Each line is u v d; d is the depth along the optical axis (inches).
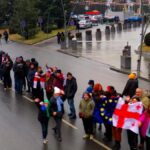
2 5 2999.5
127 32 2561.5
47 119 568.1
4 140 593.9
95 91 576.4
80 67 1286.9
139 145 539.8
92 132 581.9
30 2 2377.0
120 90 939.3
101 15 3570.4
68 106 766.5
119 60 1429.6
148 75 1133.7
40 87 784.3
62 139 586.6
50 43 2073.1
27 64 884.0
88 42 2025.1
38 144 572.1
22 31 2295.8
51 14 2723.9
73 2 3243.1
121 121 523.5
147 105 514.9
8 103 805.2
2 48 1866.4
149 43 1688.0
